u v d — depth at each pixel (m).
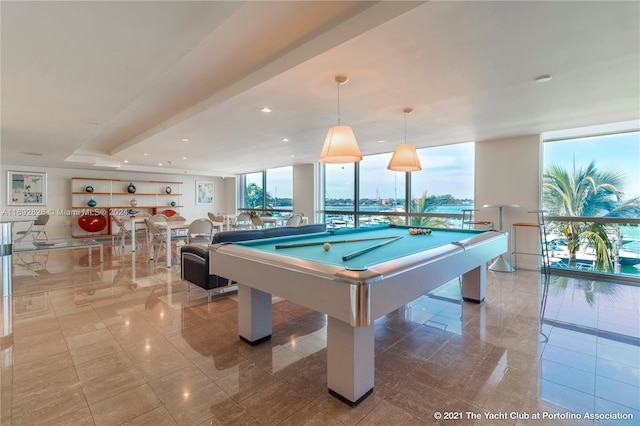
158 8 1.60
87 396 1.77
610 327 2.72
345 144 2.73
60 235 8.43
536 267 4.95
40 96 2.89
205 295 3.67
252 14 2.02
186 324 2.81
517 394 1.80
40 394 1.79
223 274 2.36
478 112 3.72
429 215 6.26
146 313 3.08
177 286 4.03
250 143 5.59
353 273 1.51
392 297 1.62
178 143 5.56
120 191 9.49
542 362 2.15
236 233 3.15
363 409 1.67
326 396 1.79
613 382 1.91
